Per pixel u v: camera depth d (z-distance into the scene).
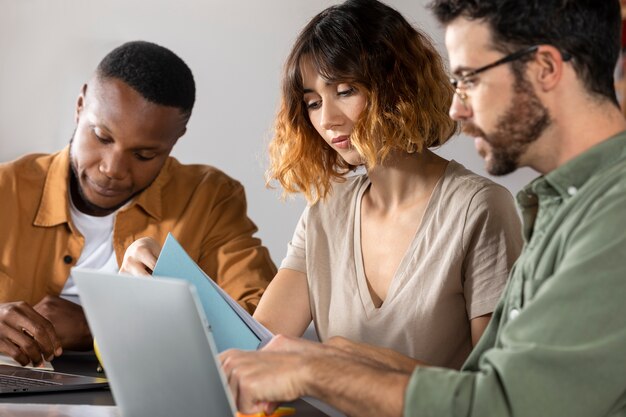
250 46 3.32
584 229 1.01
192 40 3.29
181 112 2.16
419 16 3.28
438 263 1.65
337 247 1.83
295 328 1.86
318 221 1.87
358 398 1.03
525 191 1.14
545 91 1.07
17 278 2.24
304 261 1.89
